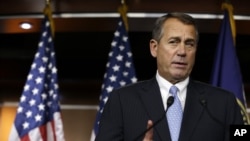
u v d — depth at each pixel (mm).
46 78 6516
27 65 9969
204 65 9945
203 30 7855
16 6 7504
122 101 3705
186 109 3529
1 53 9930
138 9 7316
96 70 9945
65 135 9508
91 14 7434
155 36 3875
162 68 3742
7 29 8109
